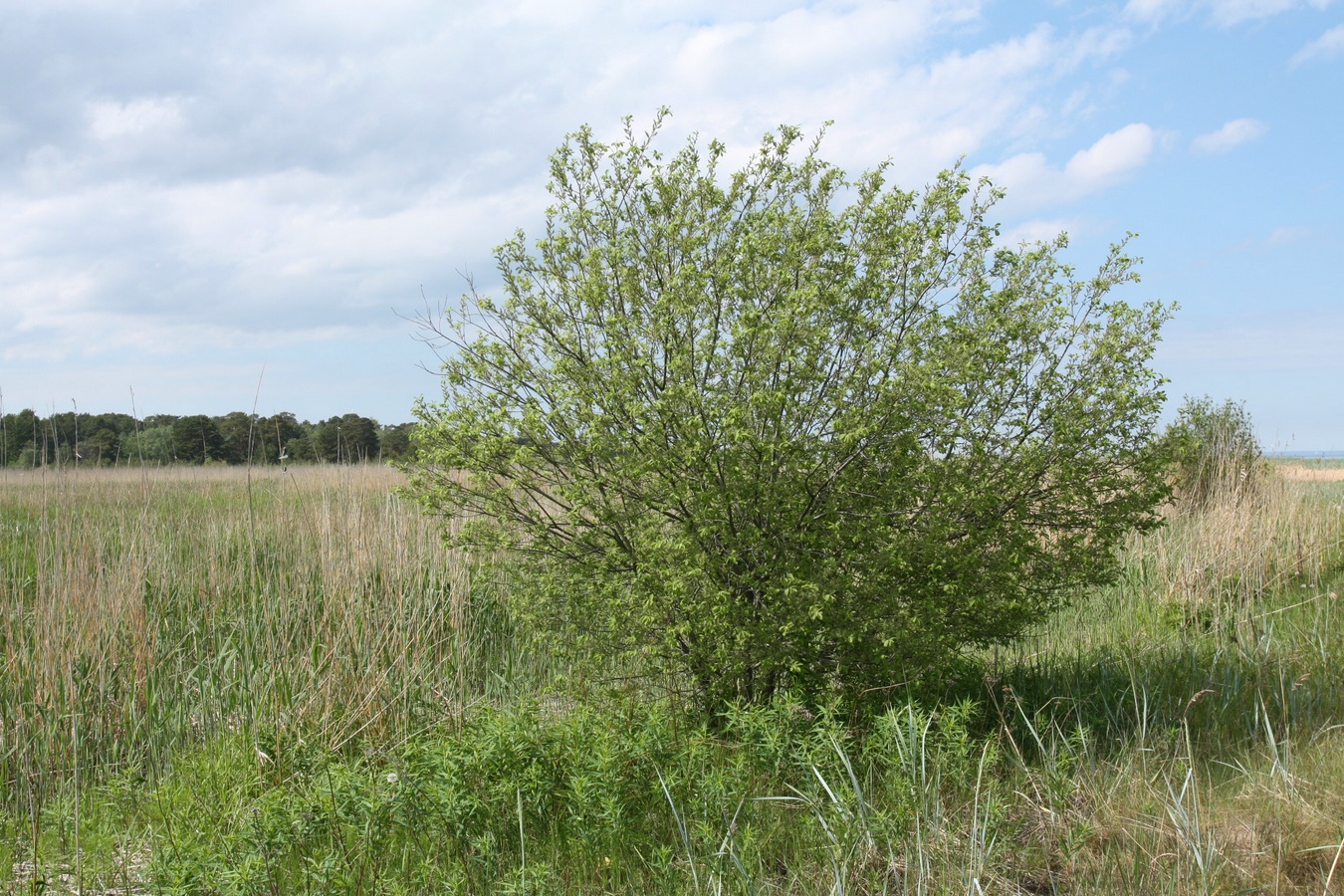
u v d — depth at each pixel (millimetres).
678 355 5188
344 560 7504
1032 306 5629
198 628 7449
